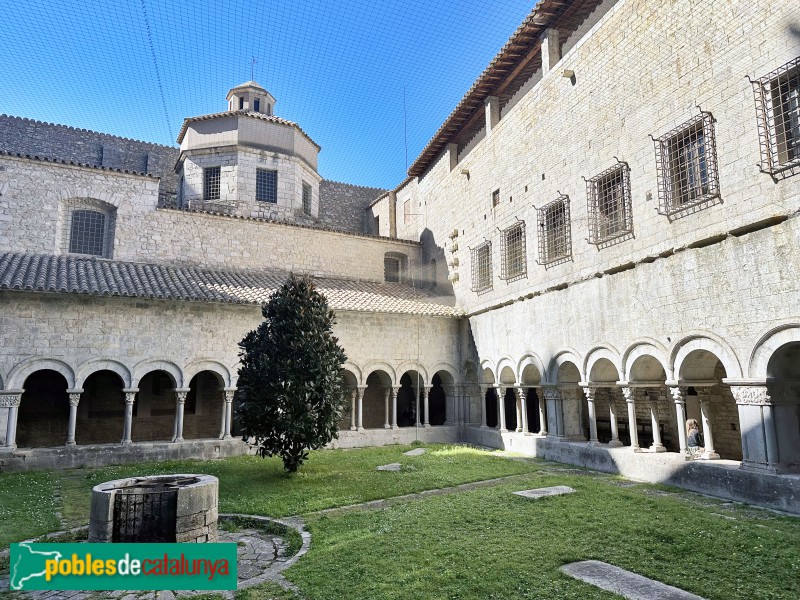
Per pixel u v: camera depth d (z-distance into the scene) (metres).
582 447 15.42
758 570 6.72
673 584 6.29
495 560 7.06
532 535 8.20
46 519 9.85
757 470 10.44
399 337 22.39
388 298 23.64
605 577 6.51
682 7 12.73
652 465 12.97
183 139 28.47
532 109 18.69
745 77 11.12
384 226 31.94
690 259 12.16
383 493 11.62
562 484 12.25
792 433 10.43
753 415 10.61
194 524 8.23
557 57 17.98
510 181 19.92
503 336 20.11
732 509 10.03
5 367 15.80
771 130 10.50
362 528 8.83
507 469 14.80
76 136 27.12
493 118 21.69
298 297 14.39
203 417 21.64
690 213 12.23
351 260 26.39
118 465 16.36
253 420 13.84
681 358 12.34
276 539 8.84
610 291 14.62
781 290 10.09
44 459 15.77
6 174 19.86
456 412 23.11
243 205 26.33
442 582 6.38
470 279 22.89
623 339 14.08
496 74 20.50
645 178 13.62
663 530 8.38
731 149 11.33
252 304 19.41
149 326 17.98
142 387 20.77
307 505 10.62
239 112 26.84
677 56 12.85
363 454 18.12
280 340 14.02
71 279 17.52
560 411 16.92
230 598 6.27
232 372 19.14
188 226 22.84
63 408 19.36
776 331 10.17
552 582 6.33
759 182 10.68
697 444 13.02
